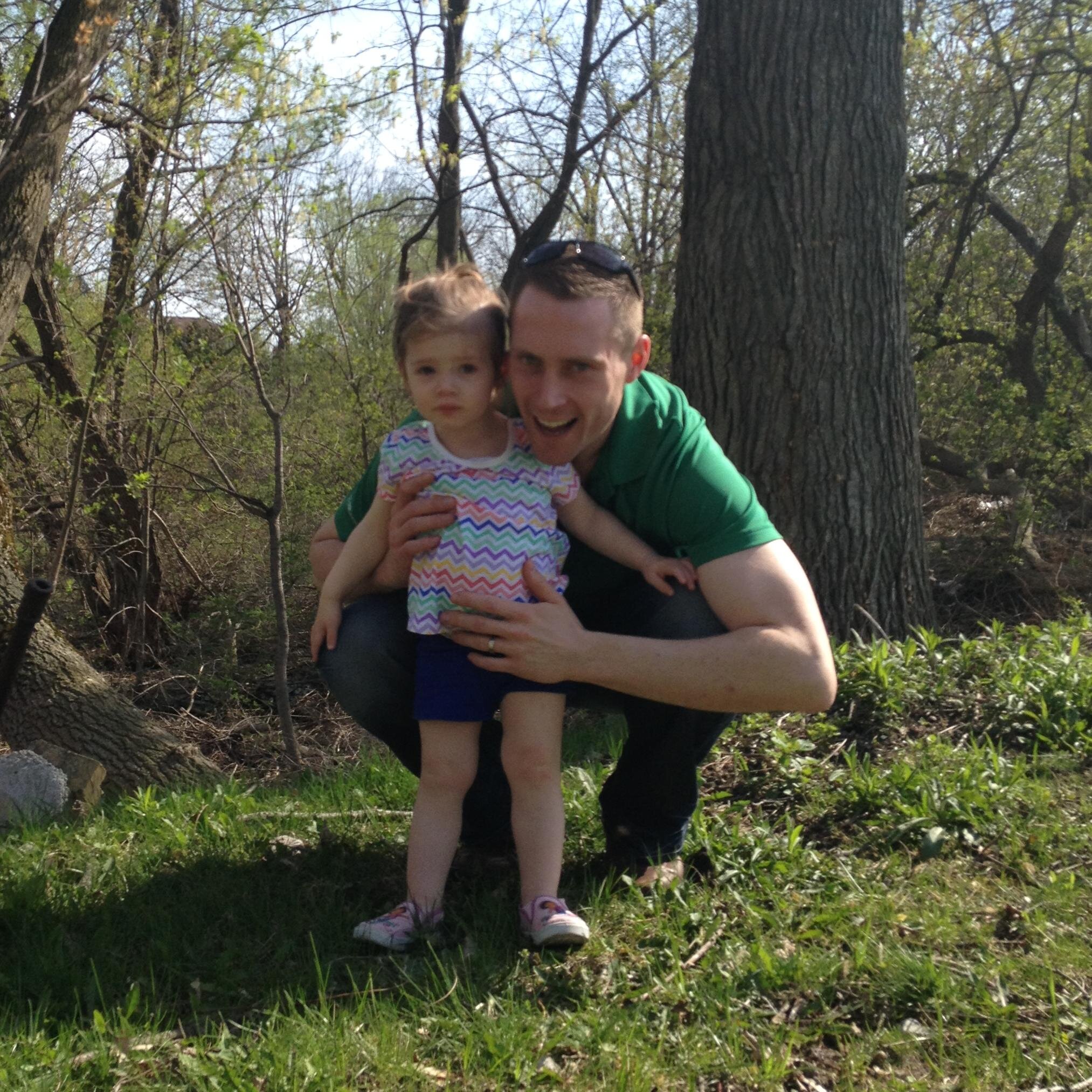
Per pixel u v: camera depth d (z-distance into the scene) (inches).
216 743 320.8
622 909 110.3
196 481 386.3
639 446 105.3
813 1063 88.3
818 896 114.1
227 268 288.4
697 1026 91.2
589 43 391.5
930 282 438.9
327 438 404.8
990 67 430.9
